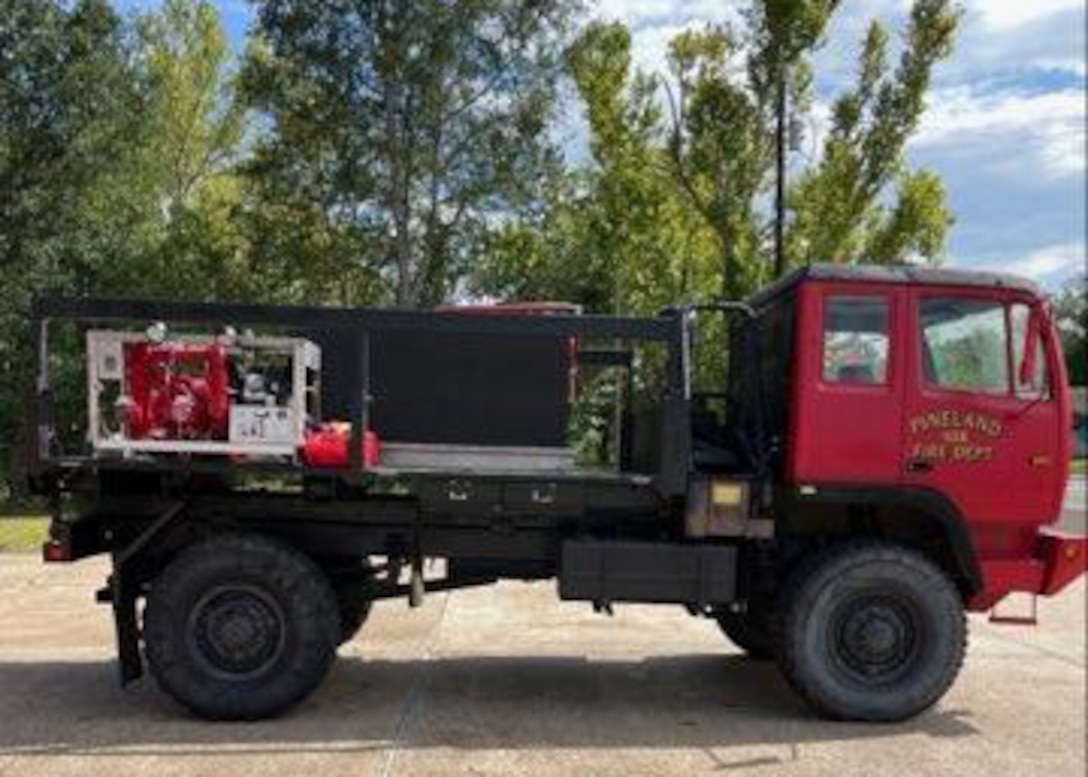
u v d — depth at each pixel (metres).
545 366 8.48
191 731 8.01
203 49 41.06
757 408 9.22
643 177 24.94
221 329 8.32
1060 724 8.76
